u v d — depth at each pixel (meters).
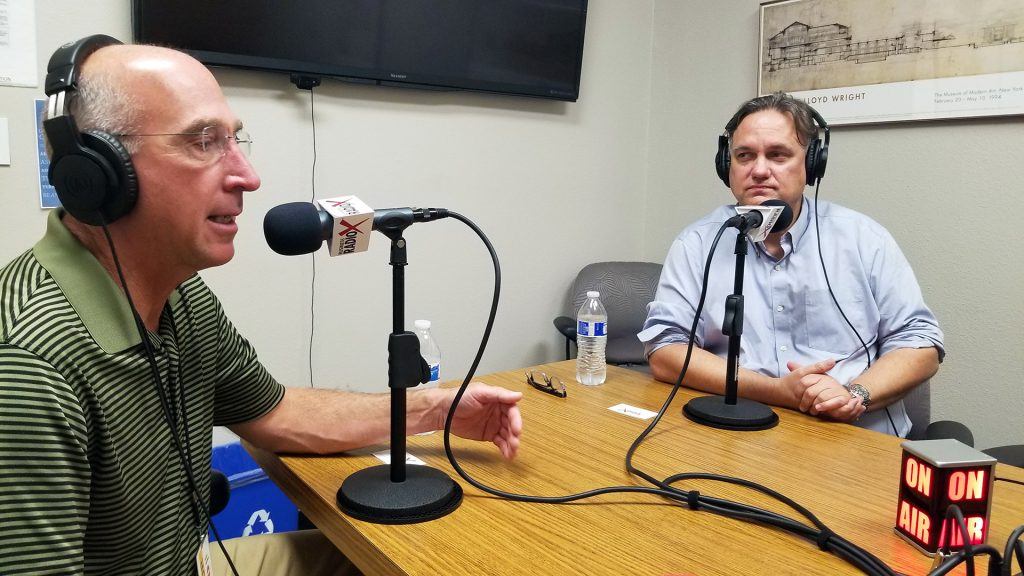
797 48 2.49
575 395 1.44
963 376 2.23
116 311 0.77
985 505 0.79
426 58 2.26
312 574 1.17
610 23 2.87
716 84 2.80
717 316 1.67
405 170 2.32
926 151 2.24
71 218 0.79
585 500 0.94
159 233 0.77
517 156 2.63
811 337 1.66
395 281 0.89
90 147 0.71
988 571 0.67
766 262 1.70
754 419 1.24
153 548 0.85
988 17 2.05
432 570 0.76
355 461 1.06
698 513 0.91
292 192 2.06
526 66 2.53
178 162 0.74
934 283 2.27
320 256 2.14
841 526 0.87
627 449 1.13
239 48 1.88
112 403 0.76
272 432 1.07
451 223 2.46
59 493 0.68
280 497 2.05
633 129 3.02
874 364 1.55
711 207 2.87
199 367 0.96
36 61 1.64
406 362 0.91
